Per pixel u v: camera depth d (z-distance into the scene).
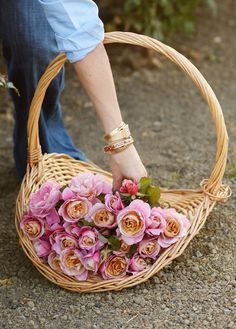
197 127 3.34
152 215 2.16
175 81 3.83
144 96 3.68
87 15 2.05
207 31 4.38
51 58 2.49
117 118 2.12
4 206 2.70
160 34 3.97
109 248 2.18
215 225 2.49
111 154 2.14
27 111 2.64
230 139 3.15
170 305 2.16
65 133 2.78
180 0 4.05
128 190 2.15
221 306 2.14
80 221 2.18
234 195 2.66
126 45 4.13
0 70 3.54
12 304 2.19
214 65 4.00
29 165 2.42
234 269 2.29
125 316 2.12
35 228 2.21
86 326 2.09
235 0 4.75
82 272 2.18
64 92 3.73
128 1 3.81
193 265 2.31
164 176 2.89
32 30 2.41
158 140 3.23
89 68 2.08
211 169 2.93
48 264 2.25
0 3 2.41
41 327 2.10
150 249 2.16
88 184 2.21
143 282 2.23
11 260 2.40
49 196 2.20
